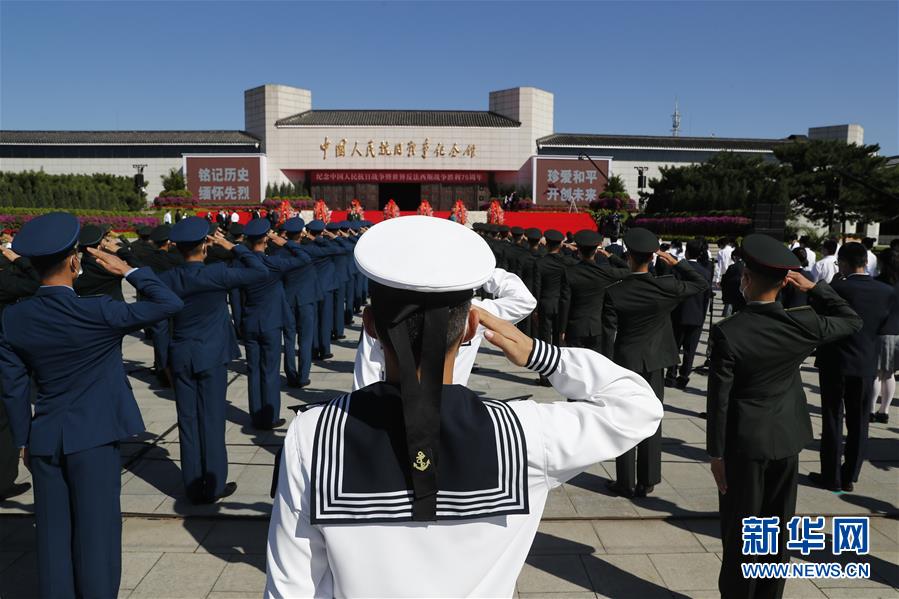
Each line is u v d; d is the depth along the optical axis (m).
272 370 6.35
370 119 44.88
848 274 4.93
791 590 3.66
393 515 1.11
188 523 4.41
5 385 3.06
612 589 3.63
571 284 7.11
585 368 1.34
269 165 43.47
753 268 3.09
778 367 3.12
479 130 43.59
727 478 3.25
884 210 29.28
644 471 4.78
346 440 1.14
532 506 1.20
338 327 11.13
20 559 3.96
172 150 43.06
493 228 13.81
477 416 1.18
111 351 3.24
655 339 4.91
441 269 1.12
